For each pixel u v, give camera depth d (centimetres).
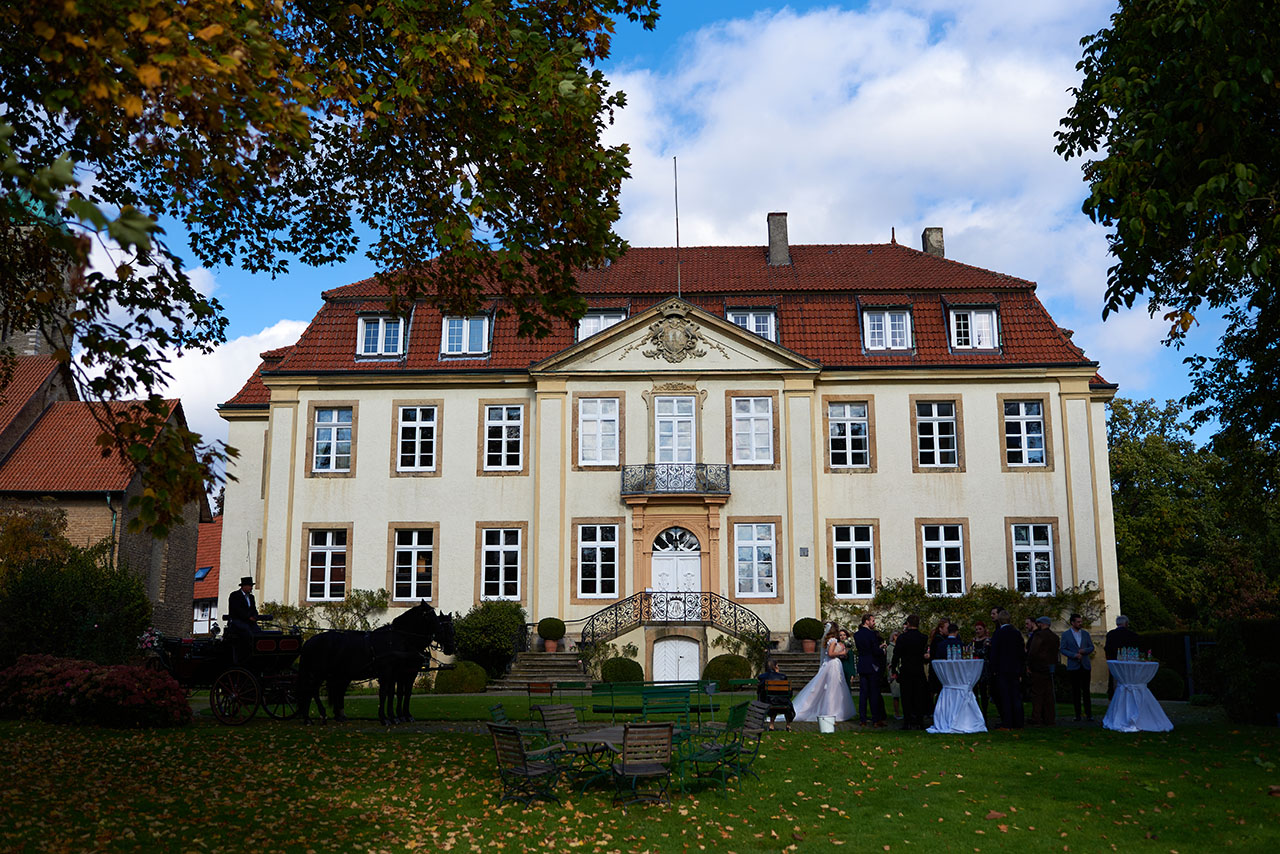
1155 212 1280
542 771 1118
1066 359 3222
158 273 924
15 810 1013
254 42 804
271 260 1552
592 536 3155
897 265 3603
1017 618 3027
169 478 769
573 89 1155
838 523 3172
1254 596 4275
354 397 3269
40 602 2306
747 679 2744
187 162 900
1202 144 1295
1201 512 4444
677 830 1004
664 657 2964
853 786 1170
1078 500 3142
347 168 1469
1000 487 3164
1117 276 1431
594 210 1293
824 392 3238
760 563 3119
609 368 3216
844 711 1764
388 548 3186
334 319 3378
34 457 3684
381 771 1260
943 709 1575
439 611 3147
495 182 1233
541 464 3180
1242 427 2170
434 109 1222
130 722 1612
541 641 3067
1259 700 1680
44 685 1683
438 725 1728
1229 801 1073
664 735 1104
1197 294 1362
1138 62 1362
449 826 1014
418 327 3341
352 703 2261
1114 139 1371
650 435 3186
